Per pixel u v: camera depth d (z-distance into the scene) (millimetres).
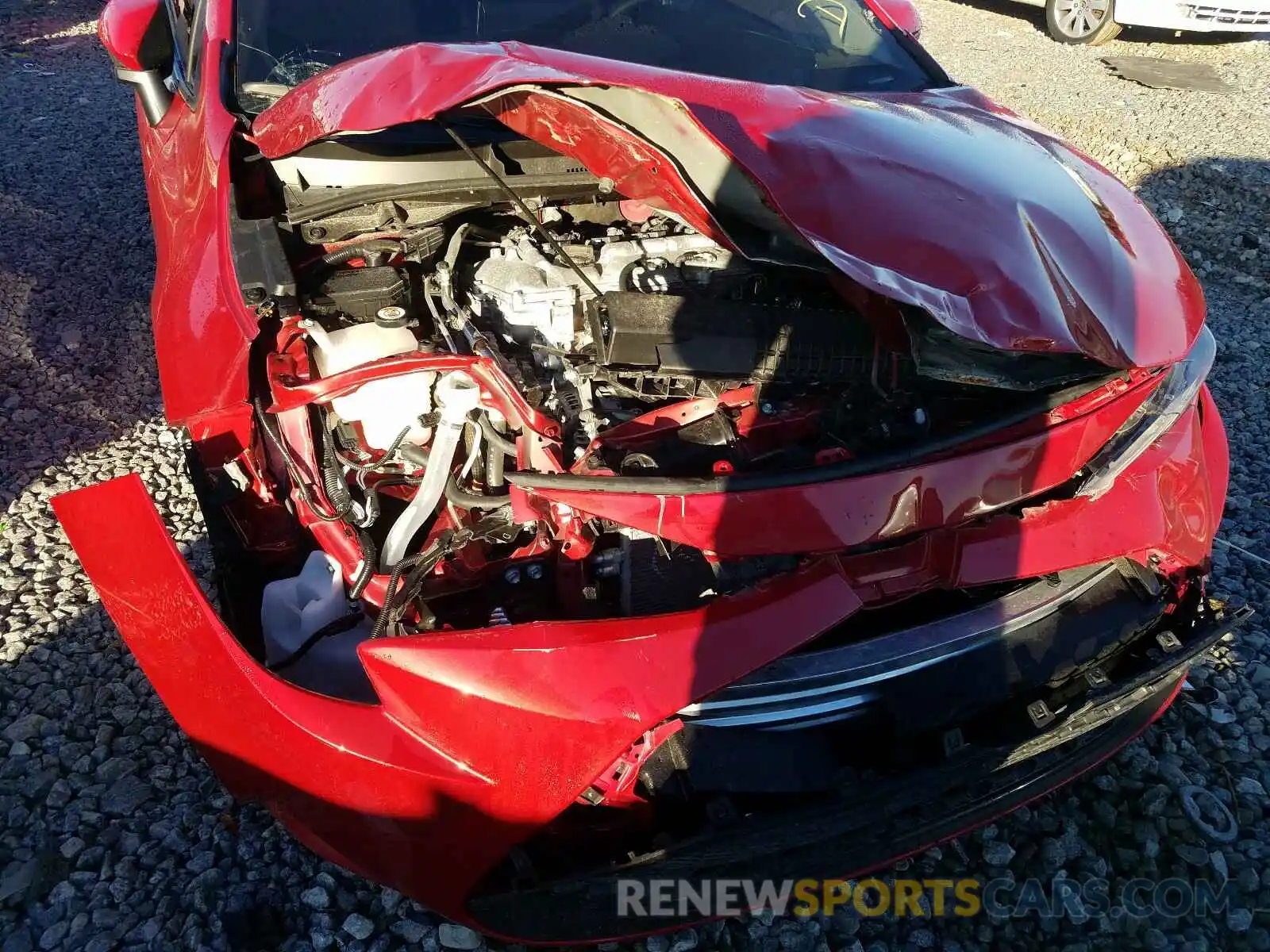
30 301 3779
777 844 1637
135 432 3168
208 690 1669
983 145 2184
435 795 1560
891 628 1828
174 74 3021
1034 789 1979
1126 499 1898
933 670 1795
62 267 4035
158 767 2133
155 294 2443
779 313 2020
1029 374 1775
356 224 2213
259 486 2090
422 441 1968
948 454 1719
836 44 2875
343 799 1599
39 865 1934
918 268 1704
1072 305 1755
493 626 1645
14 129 5422
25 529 2750
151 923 1838
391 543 1868
